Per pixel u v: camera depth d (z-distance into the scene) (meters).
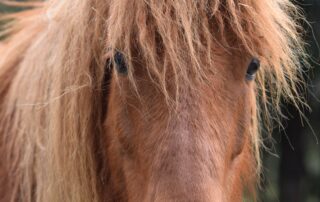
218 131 2.55
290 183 9.80
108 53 2.76
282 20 2.88
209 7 2.66
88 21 2.87
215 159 2.49
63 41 2.96
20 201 3.38
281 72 2.93
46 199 3.08
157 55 2.60
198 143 2.47
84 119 2.94
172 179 2.45
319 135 9.60
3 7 5.57
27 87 3.36
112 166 2.96
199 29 2.62
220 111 2.58
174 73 2.56
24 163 3.28
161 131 2.55
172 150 2.48
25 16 4.15
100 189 3.07
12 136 3.45
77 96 2.91
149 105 2.61
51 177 3.01
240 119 2.78
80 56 2.88
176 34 2.57
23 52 3.66
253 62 2.76
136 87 2.61
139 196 2.71
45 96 3.14
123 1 2.64
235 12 2.68
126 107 2.71
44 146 3.13
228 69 2.65
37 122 3.17
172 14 2.59
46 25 3.46
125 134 2.76
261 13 2.76
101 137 3.01
